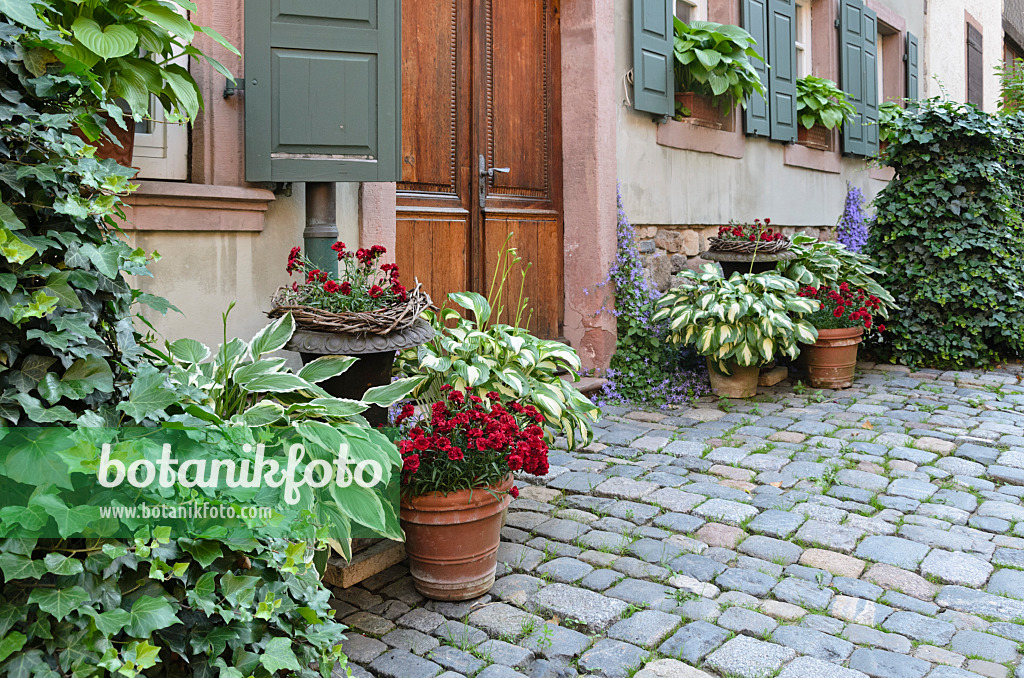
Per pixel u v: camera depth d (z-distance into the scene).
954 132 6.45
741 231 5.86
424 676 2.23
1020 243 6.41
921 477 3.84
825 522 3.28
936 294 6.39
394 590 2.76
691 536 3.17
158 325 3.22
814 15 8.39
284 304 2.91
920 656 2.33
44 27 1.60
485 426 2.66
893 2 9.65
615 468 3.96
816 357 5.69
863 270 6.33
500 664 2.29
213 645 1.63
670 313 5.43
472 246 5.08
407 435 2.88
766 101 7.15
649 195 5.98
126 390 1.68
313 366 2.76
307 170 3.42
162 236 3.23
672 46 6.04
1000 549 3.04
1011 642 2.40
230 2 3.40
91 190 1.74
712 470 3.95
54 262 1.62
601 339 5.52
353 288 3.08
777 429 4.66
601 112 5.45
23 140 1.56
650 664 2.28
